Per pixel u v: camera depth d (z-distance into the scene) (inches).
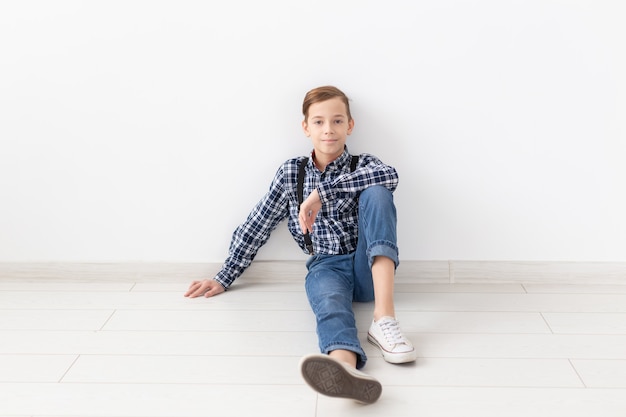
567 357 60.3
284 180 73.3
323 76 73.9
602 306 71.8
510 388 55.1
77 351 62.1
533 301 73.2
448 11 72.0
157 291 77.0
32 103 75.5
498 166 75.6
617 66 72.7
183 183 77.3
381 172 66.3
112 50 74.0
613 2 71.3
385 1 71.9
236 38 73.3
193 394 54.6
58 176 77.4
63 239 79.0
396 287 77.7
